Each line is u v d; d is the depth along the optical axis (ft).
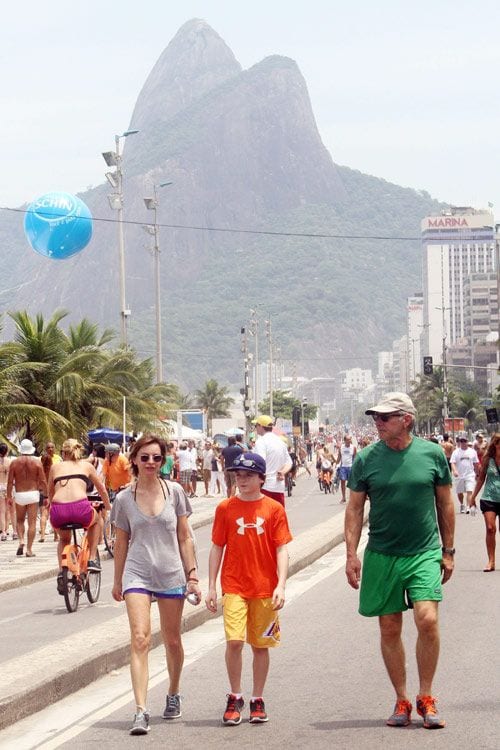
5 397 219.41
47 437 219.20
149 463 45.75
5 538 157.38
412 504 43.24
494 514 95.86
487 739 39.58
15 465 130.93
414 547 43.32
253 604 45.21
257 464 45.50
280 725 43.52
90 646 59.00
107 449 127.75
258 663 45.06
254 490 45.75
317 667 55.77
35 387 234.99
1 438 212.02
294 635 66.69
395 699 47.32
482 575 92.79
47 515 154.61
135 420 264.93
